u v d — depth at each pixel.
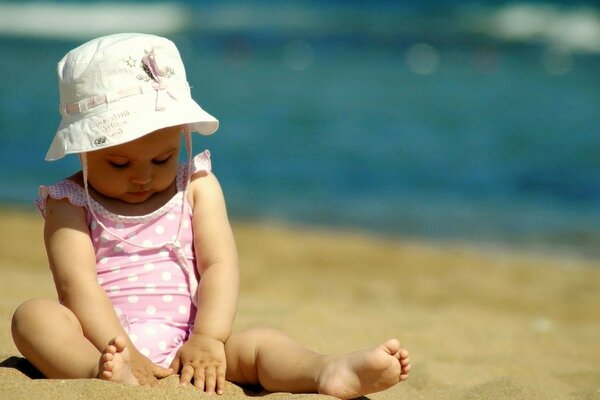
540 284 11.29
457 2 45.94
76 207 4.92
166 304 4.94
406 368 4.44
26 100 24.27
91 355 4.43
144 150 4.68
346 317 7.64
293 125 22.34
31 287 7.68
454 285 11.11
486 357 6.70
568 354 7.20
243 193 16.06
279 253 12.30
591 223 14.58
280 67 34.25
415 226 14.20
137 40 4.89
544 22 41.94
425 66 34.78
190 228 5.09
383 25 43.88
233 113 23.70
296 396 4.41
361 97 27.14
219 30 42.88
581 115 24.41
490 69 33.84
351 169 18.02
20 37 39.91
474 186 16.95
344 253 12.48
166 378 4.57
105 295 4.76
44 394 4.15
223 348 4.78
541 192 16.58
